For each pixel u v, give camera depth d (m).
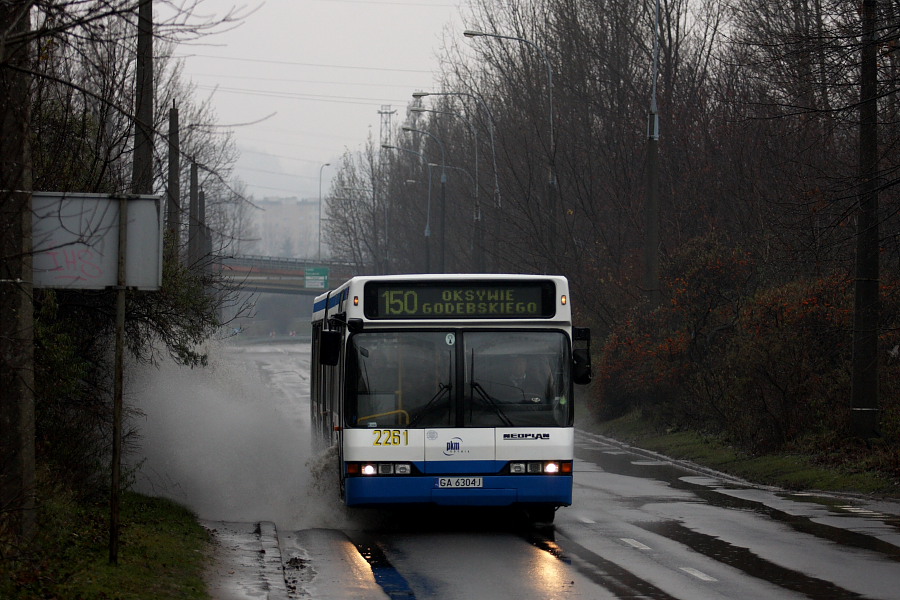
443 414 30.52
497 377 30.86
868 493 39.75
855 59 45.81
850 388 49.66
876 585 22.98
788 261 59.75
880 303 52.12
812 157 62.97
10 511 20.50
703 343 65.31
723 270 64.81
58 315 30.61
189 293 34.56
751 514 34.94
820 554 27.00
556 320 31.31
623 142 90.31
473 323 31.06
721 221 78.06
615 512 35.59
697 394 61.75
